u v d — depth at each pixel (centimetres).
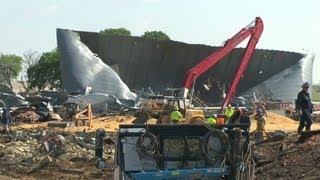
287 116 5884
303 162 1535
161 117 3106
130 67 8250
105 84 7562
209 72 8062
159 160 967
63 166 2066
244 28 4462
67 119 4512
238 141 988
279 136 1966
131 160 961
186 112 2902
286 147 1739
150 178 930
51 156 2242
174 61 8212
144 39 8144
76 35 7894
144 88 8219
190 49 8131
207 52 8106
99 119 4853
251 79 8444
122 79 8244
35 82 12231
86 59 7694
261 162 1662
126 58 8219
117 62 8225
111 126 4175
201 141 984
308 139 1750
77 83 7488
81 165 2091
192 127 989
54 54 12175
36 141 2741
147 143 957
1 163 2152
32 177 1922
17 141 2784
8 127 3403
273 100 7206
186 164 973
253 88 8231
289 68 8400
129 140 970
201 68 4044
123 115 5134
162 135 979
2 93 6725
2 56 13625
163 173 935
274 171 1541
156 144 959
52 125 4059
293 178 1441
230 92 4462
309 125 1894
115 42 8144
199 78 8012
